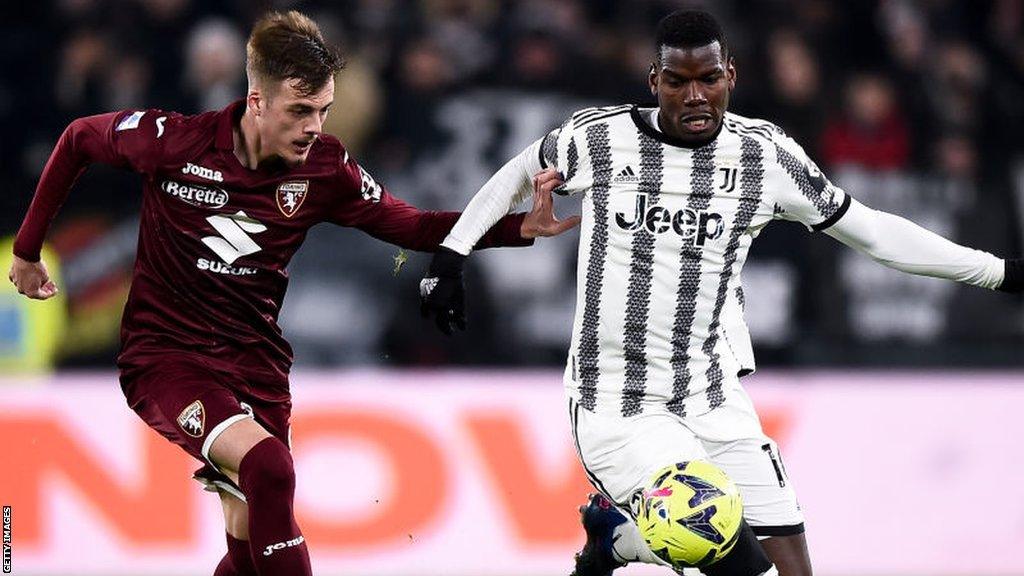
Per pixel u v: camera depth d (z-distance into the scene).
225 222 16.61
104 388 27.52
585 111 16.70
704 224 16.23
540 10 32.81
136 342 17.08
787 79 32.22
